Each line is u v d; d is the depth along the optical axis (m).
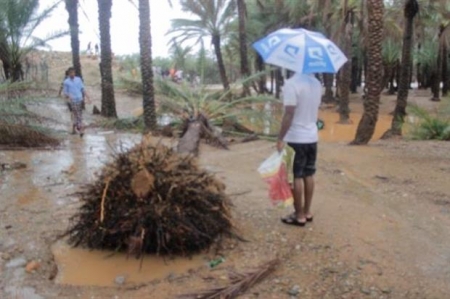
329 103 37.72
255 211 5.98
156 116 14.66
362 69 54.69
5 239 5.08
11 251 4.79
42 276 4.36
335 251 4.84
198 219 4.81
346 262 4.62
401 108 17.88
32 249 4.85
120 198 4.78
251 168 8.84
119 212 4.74
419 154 10.43
